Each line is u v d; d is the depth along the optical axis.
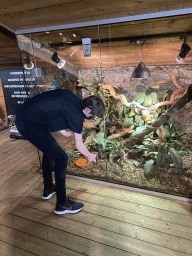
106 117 2.15
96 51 1.78
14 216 1.65
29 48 1.94
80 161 2.30
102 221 1.55
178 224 1.48
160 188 1.83
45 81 2.05
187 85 1.63
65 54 1.88
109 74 1.89
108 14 1.77
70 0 1.58
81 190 1.94
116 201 1.76
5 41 2.57
